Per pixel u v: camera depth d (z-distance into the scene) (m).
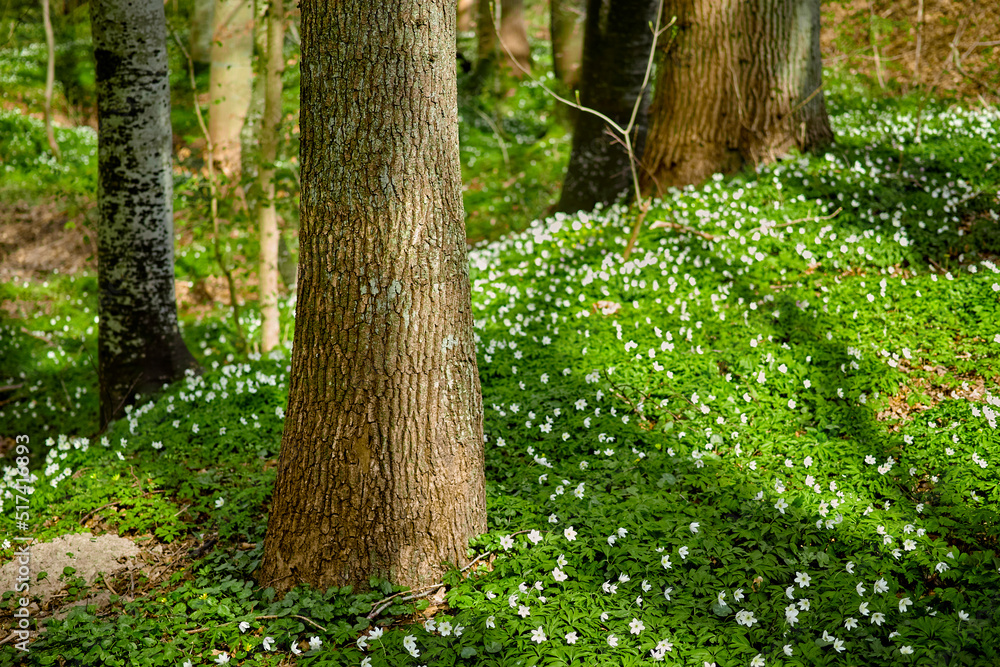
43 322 12.21
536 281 7.88
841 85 13.82
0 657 3.91
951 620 3.56
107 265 7.57
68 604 4.41
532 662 3.49
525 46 20.89
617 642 3.57
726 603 3.79
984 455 4.76
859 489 4.70
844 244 7.05
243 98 13.77
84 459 6.05
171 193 7.74
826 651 3.53
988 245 7.01
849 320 6.30
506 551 4.25
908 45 13.17
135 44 7.10
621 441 5.32
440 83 3.87
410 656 3.59
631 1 10.71
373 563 4.05
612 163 11.66
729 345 6.19
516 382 6.36
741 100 8.69
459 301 4.09
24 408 9.72
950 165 8.37
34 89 21.42
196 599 4.15
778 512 4.46
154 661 3.75
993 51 11.67
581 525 4.47
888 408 5.53
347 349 3.92
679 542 4.22
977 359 5.73
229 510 5.11
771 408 5.56
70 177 17.27
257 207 10.09
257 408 6.55
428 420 4.01
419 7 3.74
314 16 3.78
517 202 15.18
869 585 3.86
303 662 3.65
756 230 7.48
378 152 3.79
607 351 6.37
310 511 4.07
